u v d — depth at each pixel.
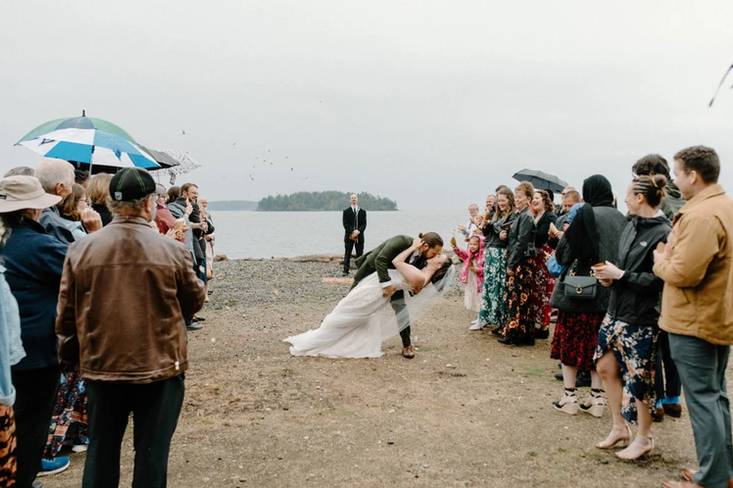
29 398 3.42
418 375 6.48
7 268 3.37
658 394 5.05
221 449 4.48
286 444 4.59
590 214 4.99
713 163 3.54
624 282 4.22
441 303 11.45
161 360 3.03
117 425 3.06
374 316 7.25
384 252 7.04
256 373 6.44
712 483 3.53
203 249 9.56
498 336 8.45
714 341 3.49
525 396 5.79
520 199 7.62
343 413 5.29
